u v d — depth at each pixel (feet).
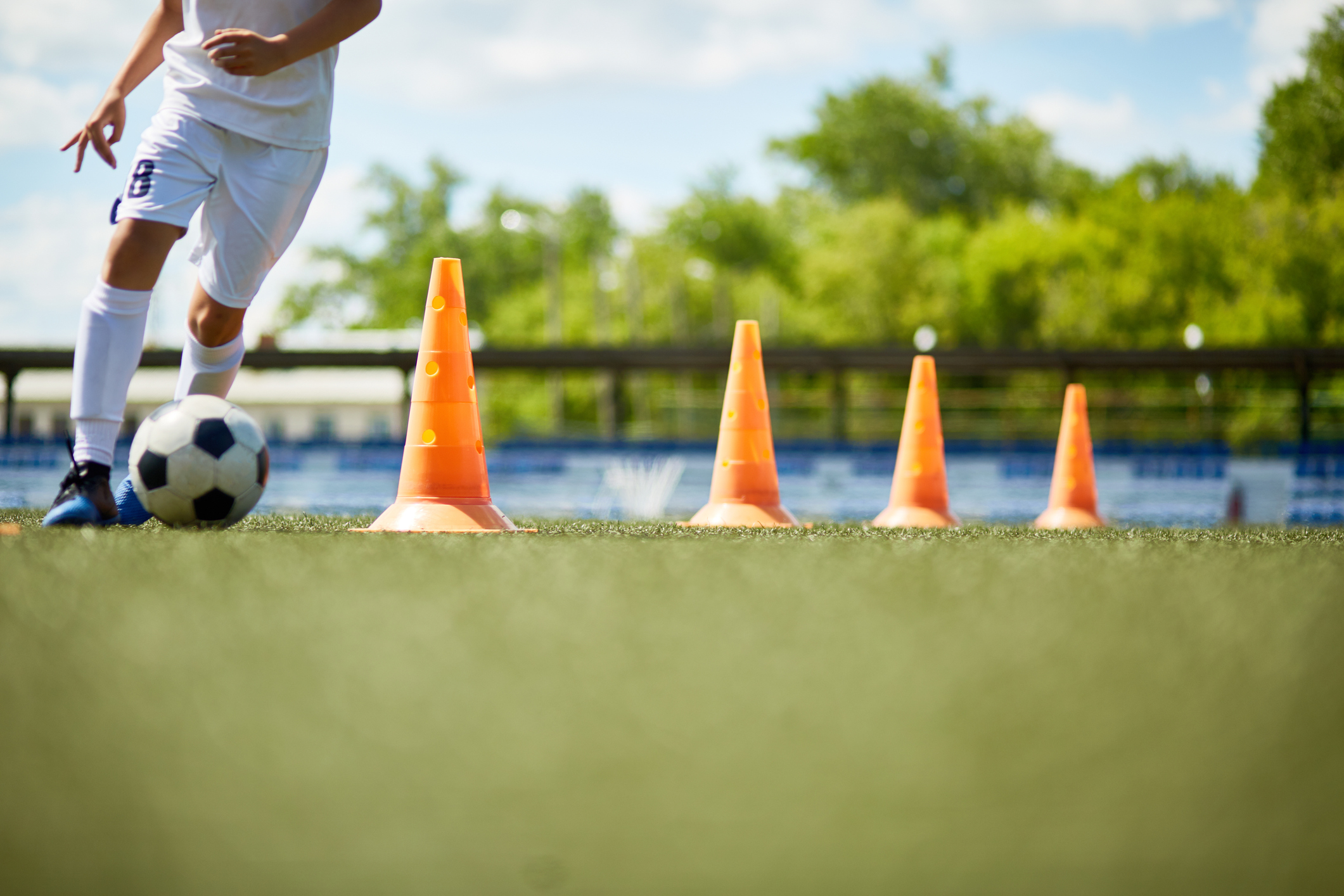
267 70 23.39
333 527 26.81
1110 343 257.14
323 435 233.76
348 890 5.89
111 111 24.90
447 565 16.99
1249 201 238.89
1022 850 6.52
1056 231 287.07
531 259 391.86
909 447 40.06
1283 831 6.86
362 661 10.54
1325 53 222.07
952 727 8.82
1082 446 49.11
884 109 366.84
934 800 7.27
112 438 23.84
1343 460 88.48
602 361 118.52
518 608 13.38
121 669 10.06
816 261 308.81
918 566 18.24
